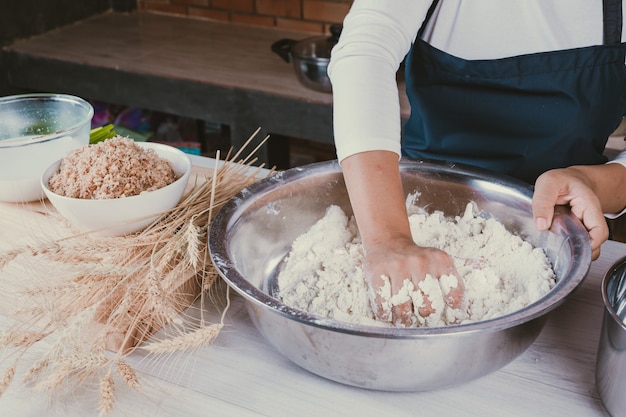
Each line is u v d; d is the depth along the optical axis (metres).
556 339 1.04
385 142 1.07
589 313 1.09
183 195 1.40
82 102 1.54
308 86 2.55
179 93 2.75
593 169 1.21
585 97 1.32
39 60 2.98
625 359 0.83
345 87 1.11
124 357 1.02
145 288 1.07
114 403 0.94
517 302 1.03
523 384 0.95
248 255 1.17
